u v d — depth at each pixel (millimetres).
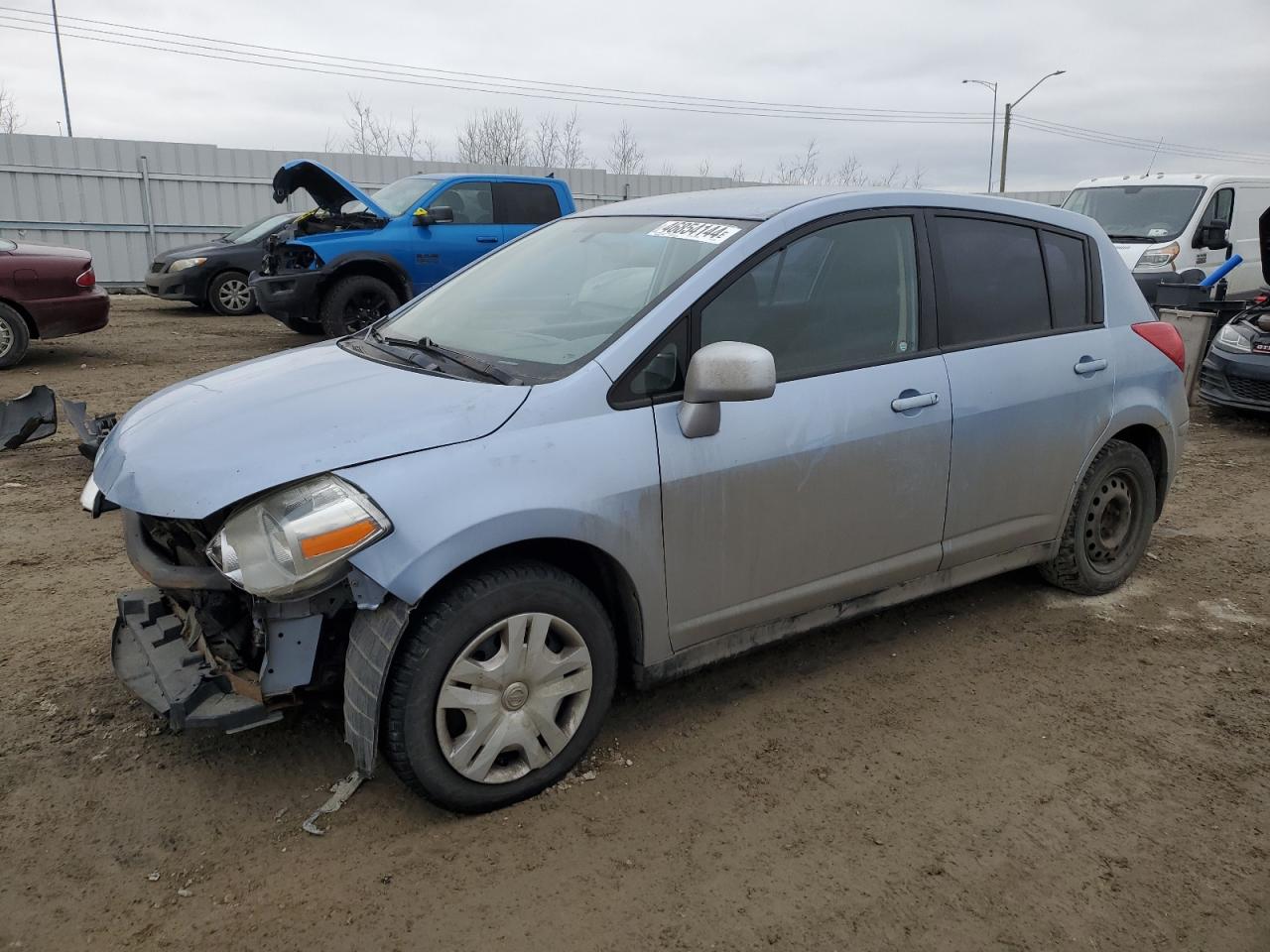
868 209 3592
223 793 2977
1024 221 4094
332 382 3129
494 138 39781
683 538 3066
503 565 2803
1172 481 4742
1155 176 13656
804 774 3135
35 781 3008
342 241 10938
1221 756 3287
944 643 4098
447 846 2760
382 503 2566
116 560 4840
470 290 3855
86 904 2514
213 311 15641
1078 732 3424
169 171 19234
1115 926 2504
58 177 18172
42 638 3973
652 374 3021
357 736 2676
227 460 2666
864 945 2424
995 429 3812
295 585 2506
